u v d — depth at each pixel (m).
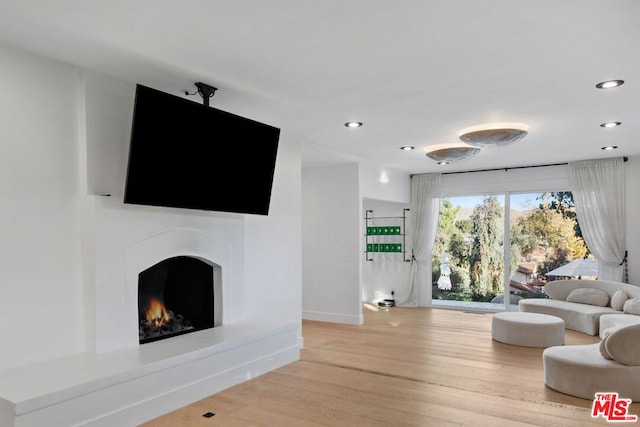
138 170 3.00
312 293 6.78
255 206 4.02
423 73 3.10
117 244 3.20
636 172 6.03
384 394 3.42
